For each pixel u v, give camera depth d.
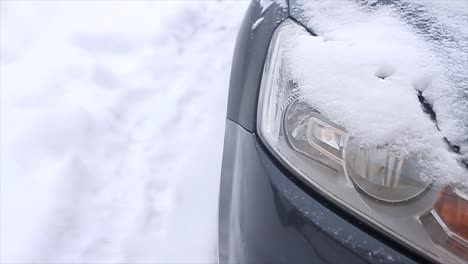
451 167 0.95
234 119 1.33
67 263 1.72
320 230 0.99
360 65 1.11
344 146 1.04
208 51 2.64
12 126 2.08
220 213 1.39
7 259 1.69
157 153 2.11
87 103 2.24
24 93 2.22
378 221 0.98
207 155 2.10
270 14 1.40
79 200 1.90
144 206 1.92
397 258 0.94
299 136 1.11
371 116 1.03
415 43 1.14
